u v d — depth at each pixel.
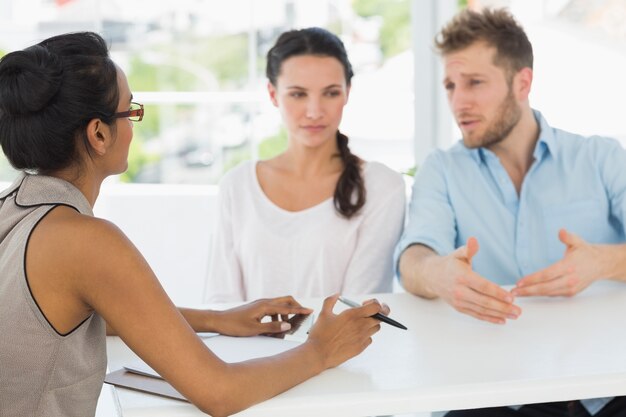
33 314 1.11
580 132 3.36
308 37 2.14
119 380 1.30
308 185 2.18
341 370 1.34
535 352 1.42
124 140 1.23
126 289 1.12
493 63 2.12
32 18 3.08
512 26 2.14
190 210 2.89
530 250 2.15
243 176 2.23
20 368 1.11
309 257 2.13
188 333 1.16
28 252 1.12
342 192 2.13
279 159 2.25
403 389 1.25
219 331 1.54
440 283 1.70
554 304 1.74
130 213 2.88
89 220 1.14
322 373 1.32
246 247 2.18
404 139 3.70
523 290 1.74
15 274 1.12
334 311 1.73
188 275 2.89
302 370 1.27
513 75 2.13
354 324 1.37
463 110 2.15
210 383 1.16
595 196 2.15
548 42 3.35
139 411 1.19
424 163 2.25
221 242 2.22
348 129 3.68
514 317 1.58
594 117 3.34
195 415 1.19
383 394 1.23
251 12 3.50
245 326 1.53
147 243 2.89
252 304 1.58
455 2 3.09
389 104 3.72
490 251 2.17
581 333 1.53
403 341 1.50
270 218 2.17
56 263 1.12
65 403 1.15
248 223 2.19
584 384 1.29
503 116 2.14
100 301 1.12
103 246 1.12
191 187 2.96
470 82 2.14
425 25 3.13
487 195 2.17
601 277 1.78
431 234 2.03
